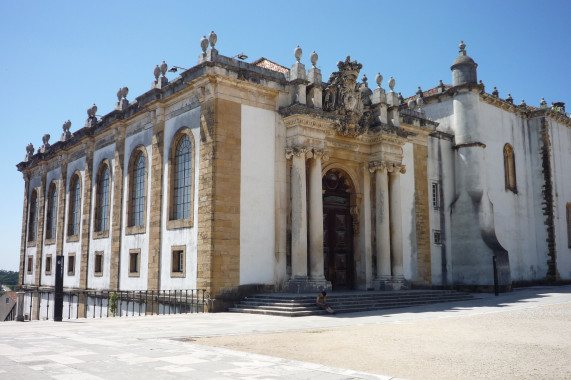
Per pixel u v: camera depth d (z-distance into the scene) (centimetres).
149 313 2869
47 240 4528
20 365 1032
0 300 5134
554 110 4750
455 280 3762
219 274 2462
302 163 2752
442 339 1450
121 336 1498
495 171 4172
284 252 2728
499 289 3544
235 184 2589
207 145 2588
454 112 3953
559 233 4566
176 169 2878
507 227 4191
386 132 3216
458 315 2145
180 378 923
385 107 3284
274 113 2825
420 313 2264
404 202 3494
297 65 2848
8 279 14312
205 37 2689
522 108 4581
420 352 1235
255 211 2653
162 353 1190
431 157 3788
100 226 3722
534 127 4669
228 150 2586
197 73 2666
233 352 1211
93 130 3922
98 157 3825
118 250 3312
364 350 1264
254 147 2700
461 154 3856
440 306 2634
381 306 2542
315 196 2798
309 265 2800
